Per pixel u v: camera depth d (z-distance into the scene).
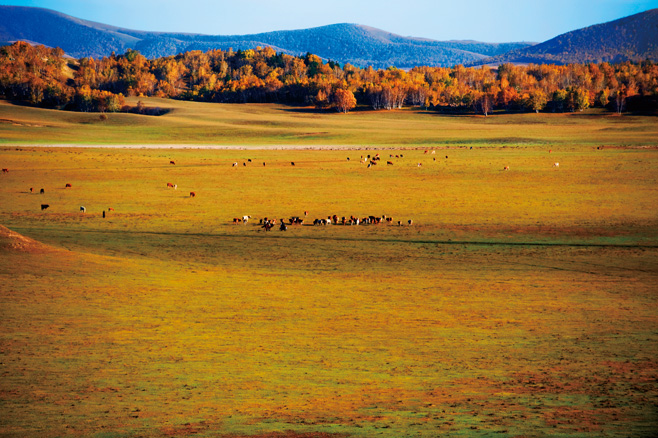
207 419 53.12
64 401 57.81
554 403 57.22
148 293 105.81
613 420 52.50
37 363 69.44
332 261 140.88
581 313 95.06
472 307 98.94
